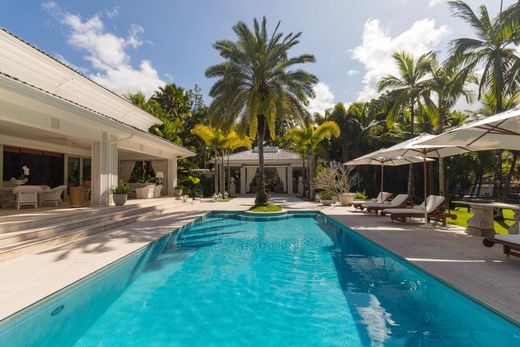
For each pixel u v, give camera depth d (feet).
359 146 96.07
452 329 12.07
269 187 114.93
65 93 45.39
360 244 28.04
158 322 12.79
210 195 101.86
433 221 38.14
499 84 43.11
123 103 59.11
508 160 78.69
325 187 67.36
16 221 23.68
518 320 11.03
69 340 11.34
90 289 16.47
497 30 41.81
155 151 59.41
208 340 11.36
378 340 11.26
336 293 15.97
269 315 13.46
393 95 67.10
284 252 24.93
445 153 36.17
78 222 28.04
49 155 51.60
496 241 19.49
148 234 28.89
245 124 56.85
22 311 12.15
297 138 77.87
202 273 19.38
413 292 16.07
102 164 38.37
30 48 38.01
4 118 23.63
